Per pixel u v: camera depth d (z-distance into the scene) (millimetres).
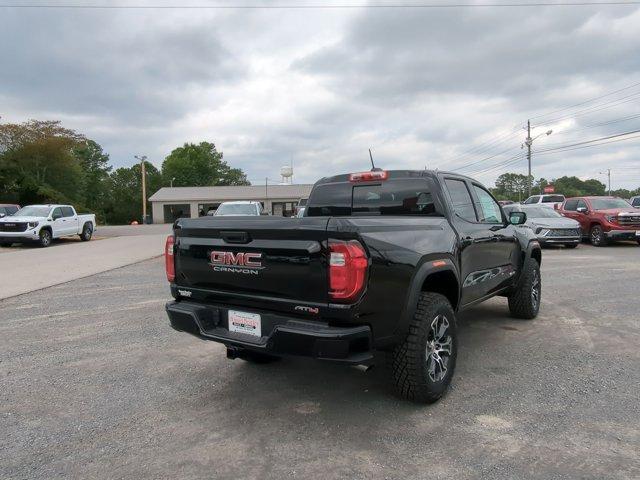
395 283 3443
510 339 5586
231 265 3596
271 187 62062
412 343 3676
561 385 4191
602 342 5395
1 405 3967
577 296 7922
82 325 6527
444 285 4367
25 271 11812
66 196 55656
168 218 58094
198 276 3871
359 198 5156
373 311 3277
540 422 3518
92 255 15633
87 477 2902
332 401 3949
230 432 3447
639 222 16172
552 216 17078
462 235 4504
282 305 3381
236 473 2922
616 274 10195
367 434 3383
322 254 3156
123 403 3975
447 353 4016
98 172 82375
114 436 3414
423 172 4695
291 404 3904
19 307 7707
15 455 3170
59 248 18328
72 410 3854
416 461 3027
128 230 35125
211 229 3682
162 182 93125
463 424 3512
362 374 4547
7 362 5031
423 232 3887
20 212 20547
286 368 4746
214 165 98250
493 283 5367
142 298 8375
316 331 3162
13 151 51125
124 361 5027
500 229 5516
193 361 5000
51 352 5355
